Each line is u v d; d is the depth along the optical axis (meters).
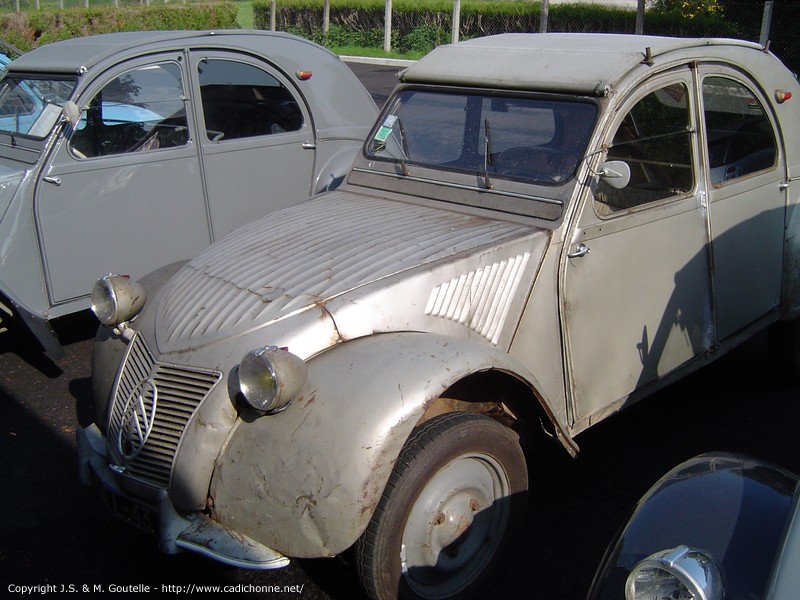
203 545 2.64
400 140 4.03
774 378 4.87
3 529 3.57
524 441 3.38
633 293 3.62
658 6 18.31
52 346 4.90
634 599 1.99
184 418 2.81
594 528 3.56
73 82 5.15
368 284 2.96
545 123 3.52
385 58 21.44
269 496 2.59
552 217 3.32
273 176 6.07
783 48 15.93
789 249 4.51
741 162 4.14
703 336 4.04
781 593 1.87
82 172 5.09
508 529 3.06
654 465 4.05
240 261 3.32
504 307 3.18
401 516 2.67
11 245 4.85
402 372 2.66
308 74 6.27
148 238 5.46
